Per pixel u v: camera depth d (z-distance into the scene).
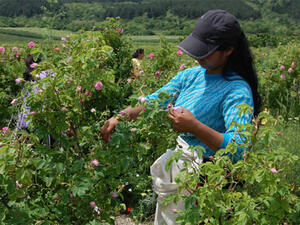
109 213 2.22
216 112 2.00
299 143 4.73
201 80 2.13
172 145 1.97
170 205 2.11
